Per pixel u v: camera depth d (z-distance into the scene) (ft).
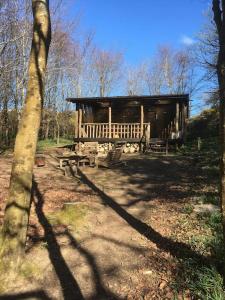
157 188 37.99
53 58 97.66
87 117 82.89
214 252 19.90
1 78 76.02
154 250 21.57
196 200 31.04
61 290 17.70
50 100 107.96
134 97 72.08
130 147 70.03
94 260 20.53
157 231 24.47
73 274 19.07
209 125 96.17
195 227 24.29
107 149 70.13
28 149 18.95
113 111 85.56
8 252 18.44
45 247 21.70
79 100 75.82
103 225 25.81
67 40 106.42
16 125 90.94
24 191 18.90
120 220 26.96
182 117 73.82
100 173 46.85
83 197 33.17
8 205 18.85
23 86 79.36
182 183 40.01
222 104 15.20
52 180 41.06
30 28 74.13
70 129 117.70
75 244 22.48
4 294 17.28
